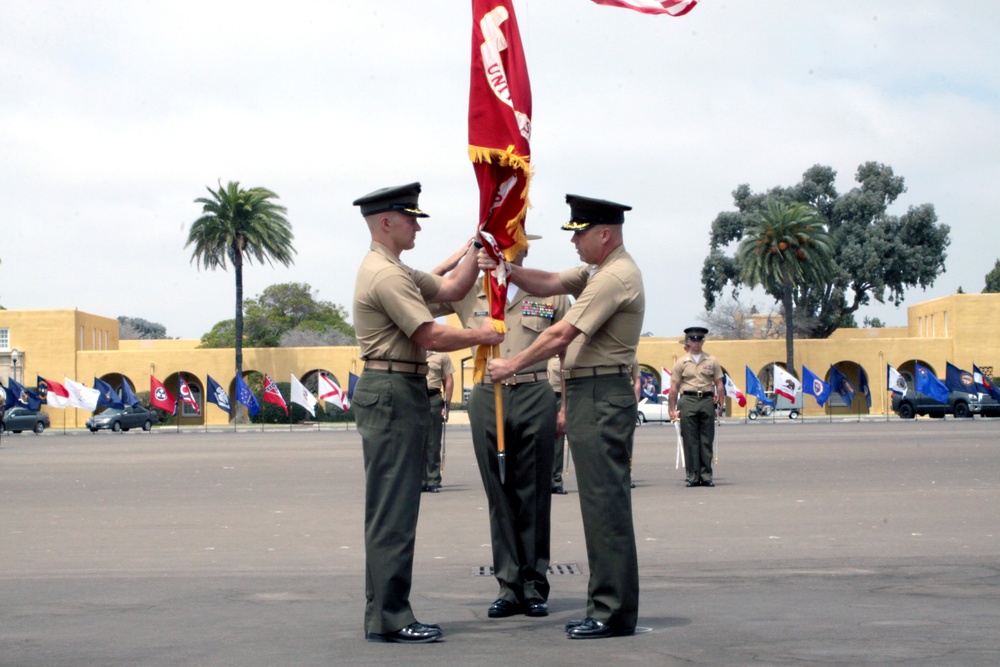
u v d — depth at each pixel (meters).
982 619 7.13
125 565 10.11
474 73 7.36
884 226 89.81
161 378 76.75
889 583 8.61
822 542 11.02
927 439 35.06
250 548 11.27
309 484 20.20
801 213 70.38
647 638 6.61
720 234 92.25
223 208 69.81
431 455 17.80
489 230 7.28
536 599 7.68
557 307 8.51
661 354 73.88
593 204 7.02
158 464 27.81
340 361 75.69
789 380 58.94
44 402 62.72
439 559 10.34
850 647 6.26
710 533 11.82
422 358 7.14
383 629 6.67
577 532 12.29
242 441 44.34
